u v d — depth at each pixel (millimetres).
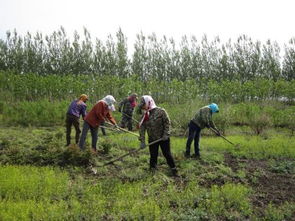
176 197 7191
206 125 10695
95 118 10141
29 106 18125
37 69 39219
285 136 16062
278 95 29000
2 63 38188
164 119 8492
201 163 10289
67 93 24547
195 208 6914
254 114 18734
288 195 7996
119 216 6223
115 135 14695
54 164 9164
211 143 13188
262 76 39281
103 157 10211
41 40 39406
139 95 25438
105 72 38062
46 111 17672
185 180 8547
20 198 6703
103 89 24734
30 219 5836
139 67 38250
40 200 6609
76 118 11383
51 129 16234
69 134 11516
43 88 23953
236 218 6578
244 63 40281
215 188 7684
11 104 21594
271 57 39781
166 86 26703
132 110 16125
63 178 7754
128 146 12156
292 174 9688
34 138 13109
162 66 38656
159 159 10047
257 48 40219
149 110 8523
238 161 10891
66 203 6559
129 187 7555
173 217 6324
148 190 7480
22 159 9422
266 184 8727
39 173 8086
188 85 25203
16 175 7555
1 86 23812
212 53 40688
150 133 8602
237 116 20109
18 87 23453
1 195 6793
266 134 16672
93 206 6477
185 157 10719
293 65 39875
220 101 26750
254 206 7227
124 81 25109
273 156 11695
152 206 6438
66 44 39500
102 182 7820
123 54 38000
